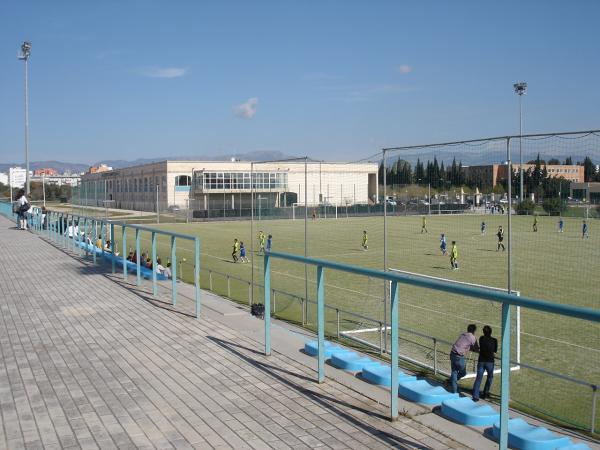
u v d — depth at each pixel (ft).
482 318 55.36
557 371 40.60
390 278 23.66
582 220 59.47
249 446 21.88
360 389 28.30
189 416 24.89
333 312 59.88
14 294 53.42
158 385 28.89
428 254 119.44
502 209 78.33
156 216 214.90
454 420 24.45
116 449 21.68
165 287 57.21
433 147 37.91
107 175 271.49
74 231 86.69
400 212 84.23
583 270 92.12
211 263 106.22
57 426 23.86
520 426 24.04
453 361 33.58
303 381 29.53
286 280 84.79
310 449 21.58
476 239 144.56
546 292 75.05
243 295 70.79
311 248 130.93
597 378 38.96
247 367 31.83
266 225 198.18
